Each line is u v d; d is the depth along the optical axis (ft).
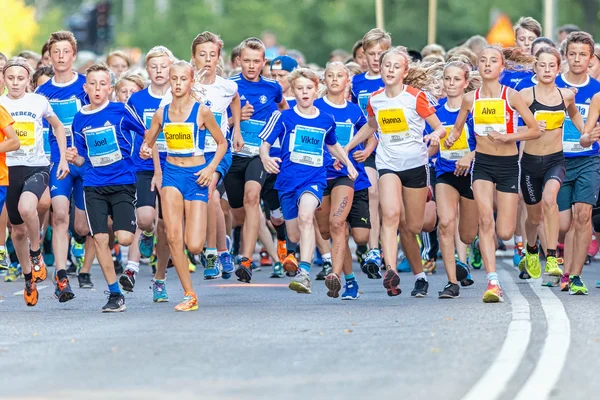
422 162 105.81
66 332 87.66
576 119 110.52
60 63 122.42
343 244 106.83
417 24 414.62
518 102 103.30
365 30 419.13
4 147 103.91
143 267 157.28
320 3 431.02
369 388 64.95
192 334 84.58
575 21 414.00
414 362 72.02
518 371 68.85
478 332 82.69
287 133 108.37
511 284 118.73
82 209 119.44
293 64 143.02
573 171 112.57
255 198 122.21
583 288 107.76
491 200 103.76
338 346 78.33
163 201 98.68
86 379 68.90
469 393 63.16
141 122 107.65
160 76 112.27
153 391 65.21
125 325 90.74
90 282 124.67
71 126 113.80
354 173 107.04
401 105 104.47
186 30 431.02
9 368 73.05
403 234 108.06
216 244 125.08
